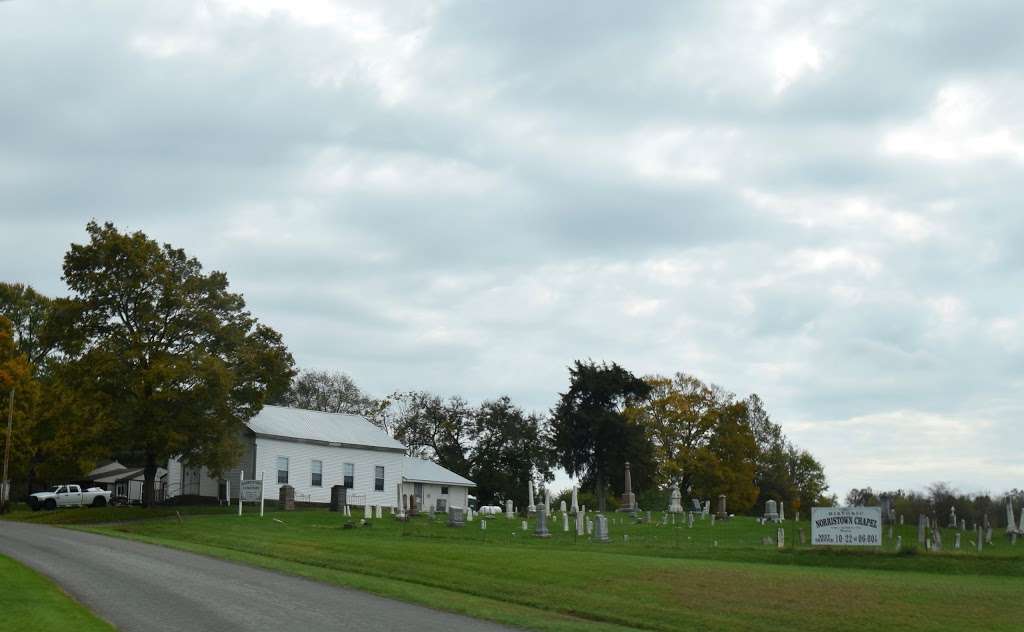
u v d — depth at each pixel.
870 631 20.30
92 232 54.41
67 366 53.00
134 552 29.84
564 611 22.31
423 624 18.92
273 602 20.62
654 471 92.12
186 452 53.78
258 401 57.00
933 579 28.33
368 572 27.41
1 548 29.50
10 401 65.69
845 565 33.12
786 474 114.25
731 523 58.03
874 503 78.88
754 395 122.00
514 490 100.62
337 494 59.41
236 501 62.38
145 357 53.22
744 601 23.17
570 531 47.88
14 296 79.62
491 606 22.00
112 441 52.22
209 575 24.64
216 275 57.50
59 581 22.20
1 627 15.67
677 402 94.19
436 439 106.75
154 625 17.30
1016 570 31.72
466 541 40.22
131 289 53.66
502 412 103.12
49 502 65.12
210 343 56.47
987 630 20.47
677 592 24.28
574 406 94.81
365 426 74.50
